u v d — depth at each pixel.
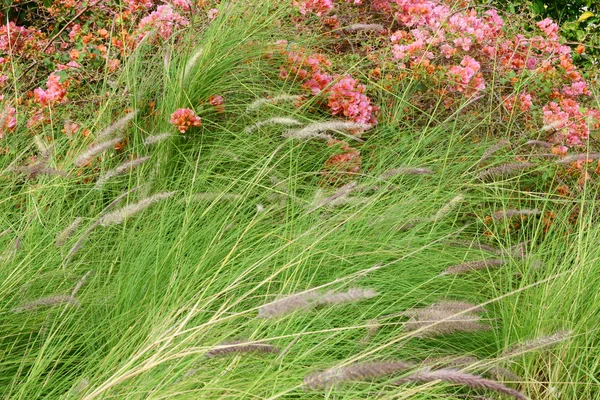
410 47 5.59
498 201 5.05
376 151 5.18
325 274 3.82
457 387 3.38
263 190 4.56
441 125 5.23
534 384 3.30
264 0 5.63
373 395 3.00
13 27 5.63
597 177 5.36
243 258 3.77
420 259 4.03
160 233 3.70
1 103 4.85
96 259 3.92
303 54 5.39
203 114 5.02
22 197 4.21
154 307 3.25
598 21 7.80
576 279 3.64
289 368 3.01
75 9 5.92
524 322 3.55
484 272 4.25
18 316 3.38
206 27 5.46
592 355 3.45
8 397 2.88
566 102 5.62
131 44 5.36
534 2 7.75
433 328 2.74
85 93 5.24
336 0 6.17
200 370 2.94
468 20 6.00
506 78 5.75
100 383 2.83
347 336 3.40
